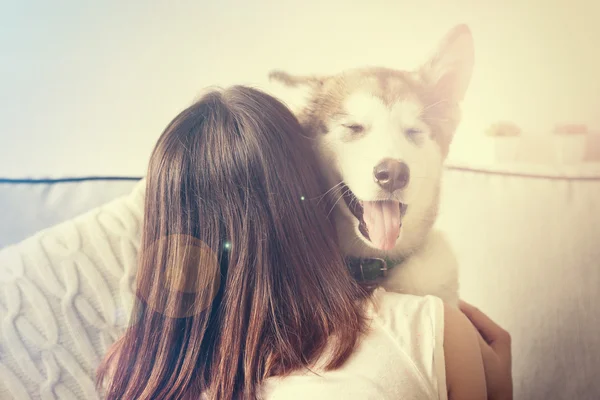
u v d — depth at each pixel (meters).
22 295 0.84
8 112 0.86
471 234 0.86
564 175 0.86
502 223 0.86
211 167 0.69
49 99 0.86
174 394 0.66
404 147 0.84
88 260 0.85
